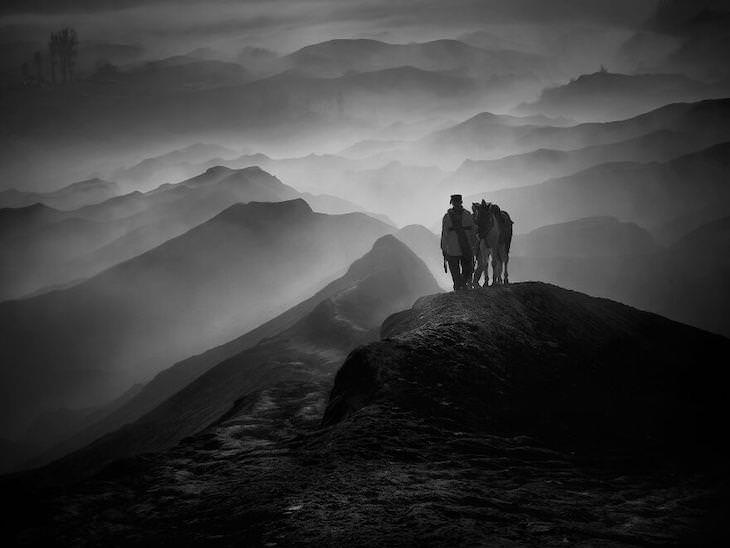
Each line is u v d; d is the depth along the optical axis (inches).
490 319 633.6
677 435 531.8
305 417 673.6
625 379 629.0
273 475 361.1
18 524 327.6
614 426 522.0
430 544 256.8
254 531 285.7
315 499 312.2
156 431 1641.2
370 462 371.9
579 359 631.8
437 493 318.0
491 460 390.0
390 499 309.3
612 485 370.6
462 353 554.3
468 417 470.6
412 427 432.5
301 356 1481.3
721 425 572.4
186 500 346.6
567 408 532.7
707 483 384.8
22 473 1774.1
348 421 450.9
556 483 362.9
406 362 527.5
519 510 307.1
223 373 1724.9
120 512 338.0
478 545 254.8
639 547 266.4
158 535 302.2
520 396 523.8
